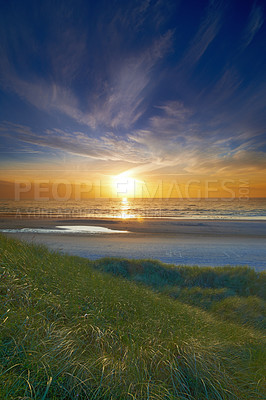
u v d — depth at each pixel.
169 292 9.80
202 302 9.09
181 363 3.09
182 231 30.58
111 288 5.98
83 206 97.56
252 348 4.31
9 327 2.52
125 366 2.70
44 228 32.88
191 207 89.62
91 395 2.22
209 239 24.91
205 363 3.04
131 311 4.72
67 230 31.08
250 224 37.66
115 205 105.25
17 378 2.00
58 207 90.12
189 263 15.48
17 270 4.18
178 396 2.51
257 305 8.70
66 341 2.70
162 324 4.42
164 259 16.47
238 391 2.84
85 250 18.94
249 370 3.39
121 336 3.43
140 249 19.75
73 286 4.71
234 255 17.89
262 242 23.42
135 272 11.52
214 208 82.50
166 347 3.41
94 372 2.48
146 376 2.63
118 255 17.34
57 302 3.68
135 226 35.47
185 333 4.08
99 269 10.88
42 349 2.43
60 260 7.33
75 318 3.41
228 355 3.64
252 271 11.63
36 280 4.17
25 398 1.86
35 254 6.70
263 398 2.78
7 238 7.35
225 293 9.86
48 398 1.99
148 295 7.11
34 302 3.42
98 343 3.00
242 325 7.04
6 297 3.13
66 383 2.21
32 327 2.74
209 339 4.11
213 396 2.65
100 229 32.16
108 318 3.95
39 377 2.14
